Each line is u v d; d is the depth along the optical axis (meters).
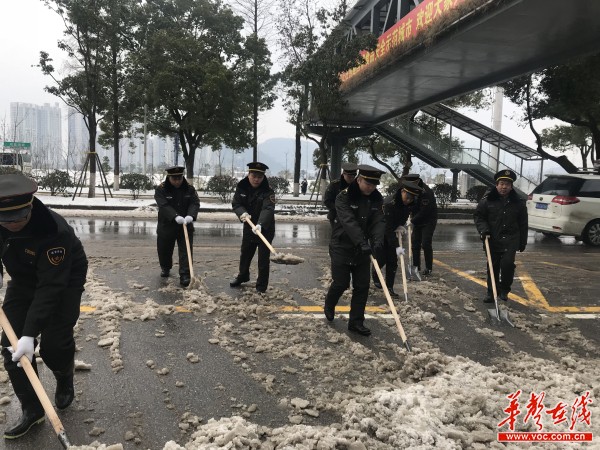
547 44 12.04
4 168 22.67
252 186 6.27
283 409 3.34
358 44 15.62
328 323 5.13
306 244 10.83
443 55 13.12
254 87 22.92
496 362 4.30
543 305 6.20
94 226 12.64
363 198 4.74
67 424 3.05
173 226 6.43
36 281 2.93
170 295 5.96
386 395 3.36
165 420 3.15
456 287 6.72
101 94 19.56
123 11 18.67
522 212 6.03
